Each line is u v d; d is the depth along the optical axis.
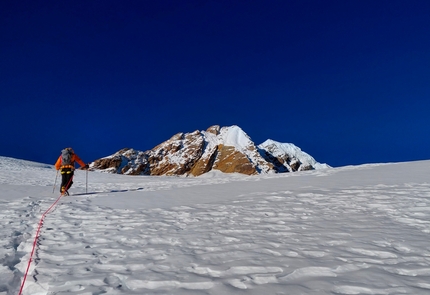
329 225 5.28
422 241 4.21
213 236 4.85
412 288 2.76
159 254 4.05
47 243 4.71
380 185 9.73
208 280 3.10
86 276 3.36
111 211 7.38
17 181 18.16
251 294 2.75
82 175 27.50
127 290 2.97
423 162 18.41
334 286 2.85
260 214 6.46
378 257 3.64
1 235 5.09
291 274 3.18
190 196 9.88
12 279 3.42
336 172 16.05
